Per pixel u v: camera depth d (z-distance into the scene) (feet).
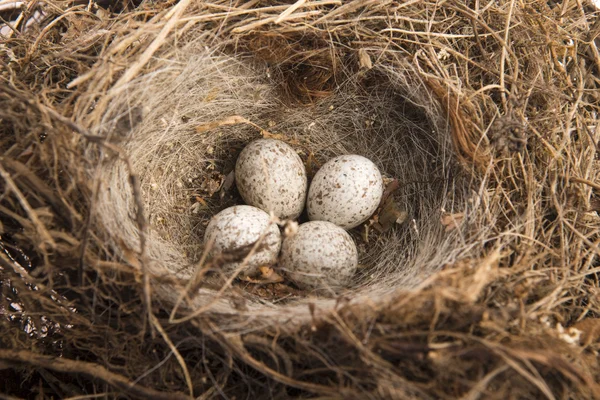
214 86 0.95
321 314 0.84
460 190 0.92
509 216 0.90
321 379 0.85
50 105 0.87
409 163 0.97
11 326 0.87
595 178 0.93
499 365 0.81
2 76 0.90
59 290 0.88
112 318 0.86
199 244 0.96
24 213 0.86
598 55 0.95
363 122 0.99
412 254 0.94
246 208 0.94
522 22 0.95
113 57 0.90
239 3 0.95
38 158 0.86
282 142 0.98
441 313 0.83
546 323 0.85
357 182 0.95
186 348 0.87
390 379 0.81
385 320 0.83
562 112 0.93
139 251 0.87
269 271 0.93
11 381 0.91
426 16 0.95
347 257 0.93
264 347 0.84
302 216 1.00
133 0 0.97
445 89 0.92
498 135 0.90
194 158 0.98
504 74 0.93
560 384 0.83
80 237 0.84
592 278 0.90
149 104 0.90
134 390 0.84
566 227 0.90
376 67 0.95
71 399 0.85
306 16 0.94
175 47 0.91
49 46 0.93
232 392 0.87
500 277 0.86
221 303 0.87
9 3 0.96
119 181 0.89
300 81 0.97
